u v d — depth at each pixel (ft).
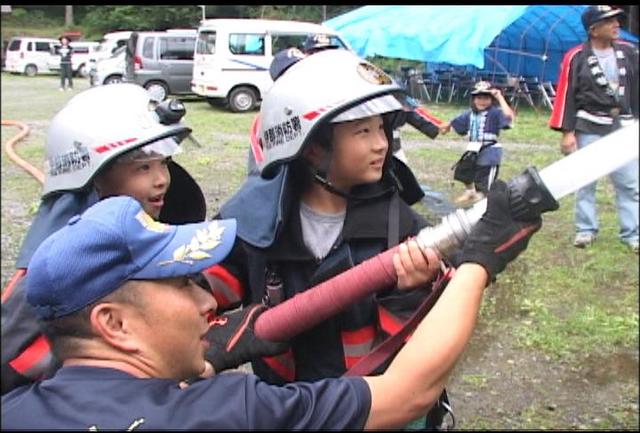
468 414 12.50
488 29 53.21
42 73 107.04
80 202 6.56
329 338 6.26
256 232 6.31
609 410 12.70
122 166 6.55
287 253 6.36
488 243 4.53
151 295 4.39
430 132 20.42
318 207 6.42
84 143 6.47
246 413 4.17
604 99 18.95
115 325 4.38
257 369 6.63
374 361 5.48
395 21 57.98
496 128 25.93
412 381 4.47
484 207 4.98
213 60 59.77
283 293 6.44
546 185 4.33
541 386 13.51
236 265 6.51
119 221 4.43
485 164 25.96
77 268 4.33
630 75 19.12
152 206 6.80
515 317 16.34
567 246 21.58
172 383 4.37
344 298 5.36
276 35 60.75
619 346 15.11
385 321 6.05
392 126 6.38
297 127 5.87
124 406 4.15
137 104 6.68
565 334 15.60
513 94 61.11
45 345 5.67
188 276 4.71
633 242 21.13
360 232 6.31
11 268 19.93
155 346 4.42
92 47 101.24
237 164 33.47
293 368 6.48
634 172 20.77
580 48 19.39
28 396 4.33
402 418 4.48
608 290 18.20
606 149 3.99
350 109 5.75
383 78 5.92
